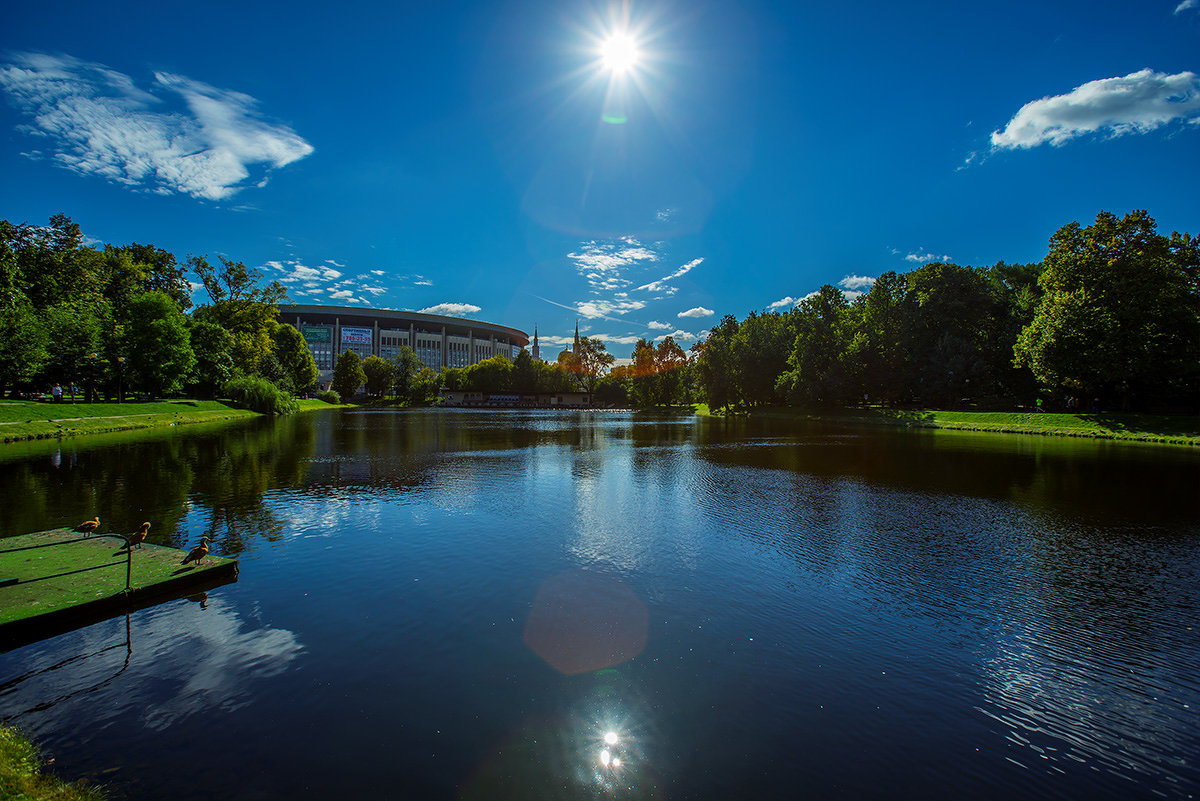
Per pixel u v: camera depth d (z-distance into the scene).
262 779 5.01
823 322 69.75
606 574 10.52
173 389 55.19
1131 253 39.56
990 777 5.21
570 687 6.61
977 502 17.23
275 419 60.72
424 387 132.62
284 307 191.62
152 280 67.81
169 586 9.27
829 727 5.94
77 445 29.98
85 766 5.17
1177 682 6.94
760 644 7.80
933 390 57.16
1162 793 5.00
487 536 13.09
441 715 6.04
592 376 142.88
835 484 20.47
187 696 6.38
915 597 9.55
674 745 5.59
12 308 37.88
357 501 16.89
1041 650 7.72
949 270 60.41
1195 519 15.03
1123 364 39.75
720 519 14.90
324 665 7.08
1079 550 12.25
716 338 86.19
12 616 7.66
